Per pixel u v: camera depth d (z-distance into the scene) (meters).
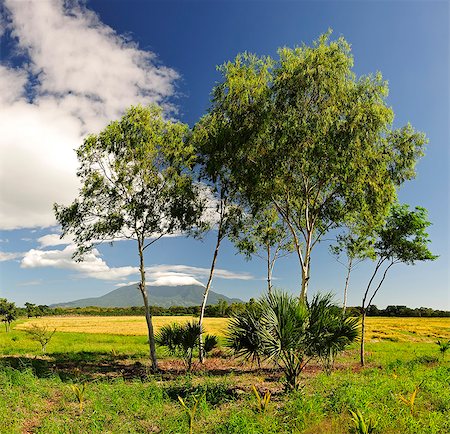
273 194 25.03
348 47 23.56
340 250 28.17
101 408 11.99
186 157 25.88
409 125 24.27
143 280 24.02
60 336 42.94
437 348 34.53
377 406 10.34
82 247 23.83
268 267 32.09
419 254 23.14
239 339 13.25
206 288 28.58
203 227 27.27
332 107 22.34
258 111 24.33
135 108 24.70
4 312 52.06
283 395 12.83
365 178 23.06
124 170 23.97
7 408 11.42
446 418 9.49
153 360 22.58
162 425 10.45
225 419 10.43
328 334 13.16
